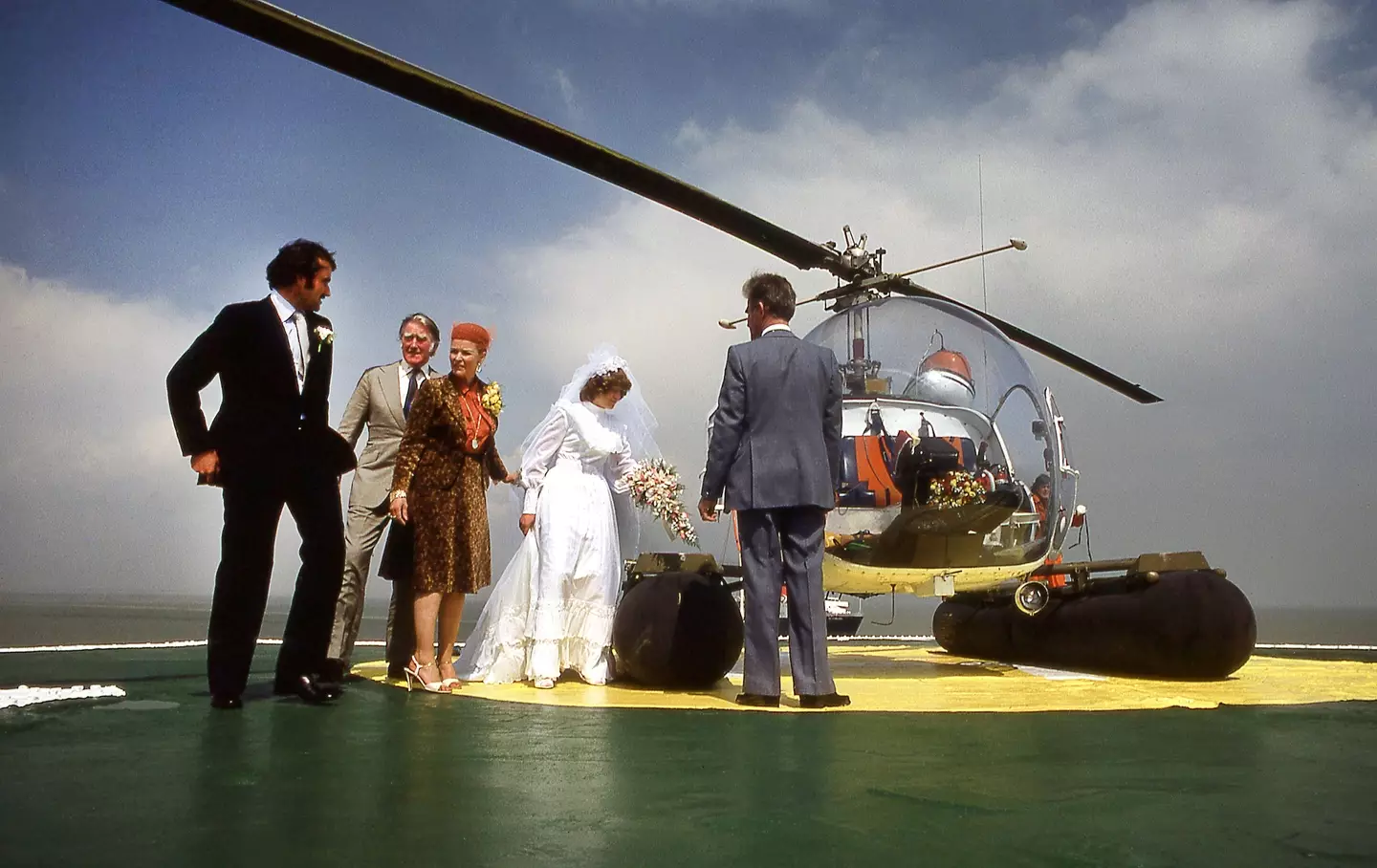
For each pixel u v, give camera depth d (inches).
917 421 170.9
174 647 248.8
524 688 167.2
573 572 176.7
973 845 62.6
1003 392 177.5
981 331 182.5
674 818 69.5
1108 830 66.5
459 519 165.0
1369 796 77.6
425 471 164.4
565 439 181.9
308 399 143.9
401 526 181.8
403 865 57.2
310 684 144.2
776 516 150.6
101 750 96.5
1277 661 232.4
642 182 164.4
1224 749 100.8
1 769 86.4
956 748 102.2
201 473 133.5
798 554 148.7
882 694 156.4
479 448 169.3
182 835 63.5
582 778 84.4
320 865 56.9
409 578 183.0
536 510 180.4
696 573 172.2
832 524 169.2
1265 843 63.1
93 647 245.4
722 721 124.6
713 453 153.3
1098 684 173.5
